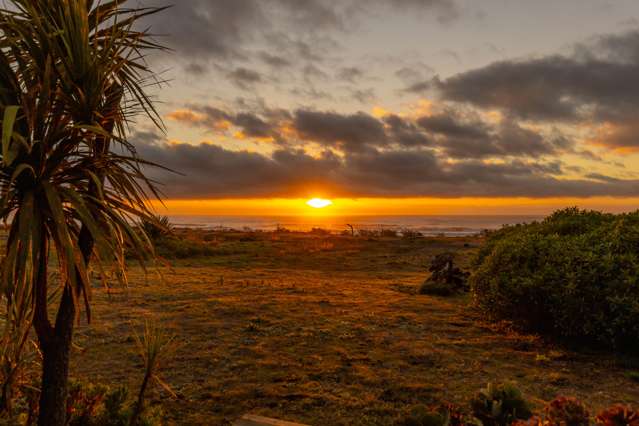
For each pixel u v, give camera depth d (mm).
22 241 2297
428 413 2158
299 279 18453
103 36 3074
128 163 2793
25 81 2662
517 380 6484
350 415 5207
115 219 2684
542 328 9156
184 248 26844
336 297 13656
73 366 6836
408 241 41031
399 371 6816
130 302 11984
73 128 2529
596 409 5418
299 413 5262
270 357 7441
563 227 10414
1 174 2598
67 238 2381
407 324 10117
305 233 64875
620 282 7648
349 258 28859
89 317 2924
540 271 8641
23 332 2898
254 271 21297
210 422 5000
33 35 2643
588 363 7301
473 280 10477
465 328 9852
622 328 7422
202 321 10023
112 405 3648
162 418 5023
